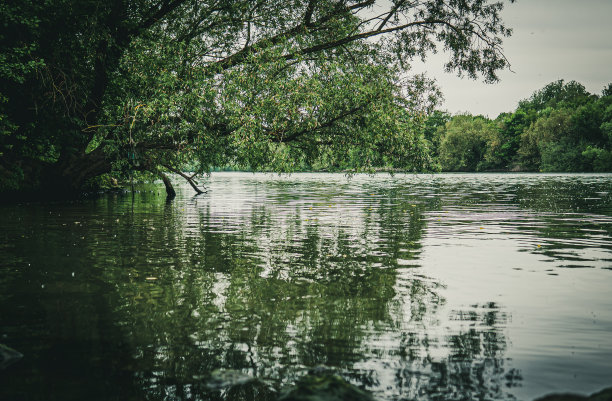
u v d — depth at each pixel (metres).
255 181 64.19
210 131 21.95
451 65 25.53
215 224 16.50
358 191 38.31
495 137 125.00
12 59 19.38
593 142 106.81
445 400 4.11
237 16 25.20
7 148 24.73
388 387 4.35
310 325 5.99
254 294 7.40
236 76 21.12
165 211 21.47
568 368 4.74
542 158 109.06
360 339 5.52
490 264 9.65
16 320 6.11
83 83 22.33
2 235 13.59
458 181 61.06
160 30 25.28
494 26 24.64
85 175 26.19
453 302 6.98
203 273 8.84
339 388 4.08
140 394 4.26
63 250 11.17
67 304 6.82
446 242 12.52
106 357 5.02
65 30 20.66
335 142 22.73
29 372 4.65
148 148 23.27
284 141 22.84
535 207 22.75
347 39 24.42
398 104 22.39
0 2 19.19
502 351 5.15
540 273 8.83
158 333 5.71
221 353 5.15
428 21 24.95
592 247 11.65
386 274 8.76
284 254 10.80
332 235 13.86
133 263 9.72
